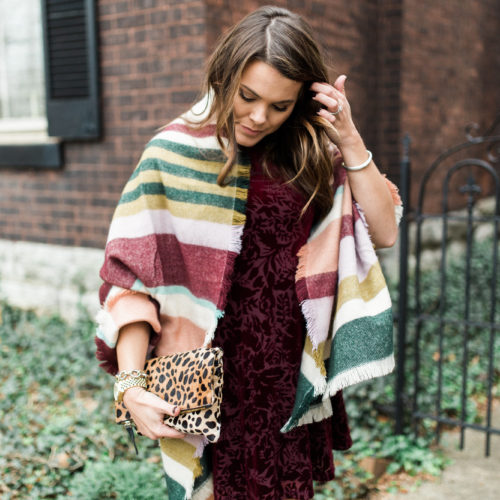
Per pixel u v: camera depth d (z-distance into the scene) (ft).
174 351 4.93
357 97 17.25
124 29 13.48
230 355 5.12
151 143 4.93
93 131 14.23
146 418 4.42
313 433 5.59
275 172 4.95
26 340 13.97
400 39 17.70
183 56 12.66
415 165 19.38
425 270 20.34
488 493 8.78
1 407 10.68
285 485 5.31
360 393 10.64
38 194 15.97
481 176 25.39
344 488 8.54
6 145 15.98
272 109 4.47
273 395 5.16
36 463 8.77
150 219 4.75
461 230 23.31
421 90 19.20
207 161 4.81
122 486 7.81
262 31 4.30
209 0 12.22
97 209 14.88
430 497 8.68
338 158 5.24
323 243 5.06
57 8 14.23
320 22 15.28
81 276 15.21
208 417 4.38
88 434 9.42
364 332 4.85
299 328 5.19
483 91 24.52
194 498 5.28
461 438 9.91
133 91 13.62
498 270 20.18
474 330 15.12
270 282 5.02
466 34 22.33
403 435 9.98
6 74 16.49
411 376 12.09
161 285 4.74
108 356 4.80
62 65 14.48
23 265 16.34
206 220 4.79
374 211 5.12
